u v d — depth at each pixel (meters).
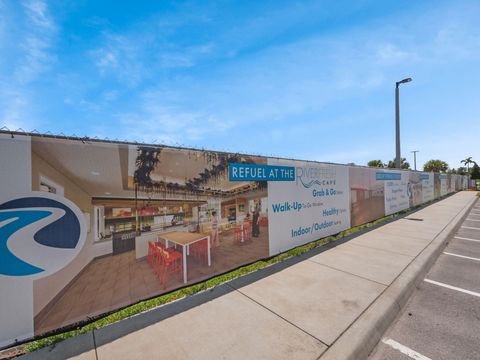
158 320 3.17
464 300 3.84
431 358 2.59
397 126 14.93
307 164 6.70
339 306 3.43
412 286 4.29
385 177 11.52
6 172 2.56
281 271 4.82
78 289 3.01
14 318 2.58
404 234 7.99
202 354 2.53
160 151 3.79
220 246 4.63
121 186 3.39
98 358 2.50
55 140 2.86
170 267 3.92
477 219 11.81
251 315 3.25
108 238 3.27
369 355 2.66
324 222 7.30
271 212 5.65
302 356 2.47
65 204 2.92
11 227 2.58
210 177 4.46
